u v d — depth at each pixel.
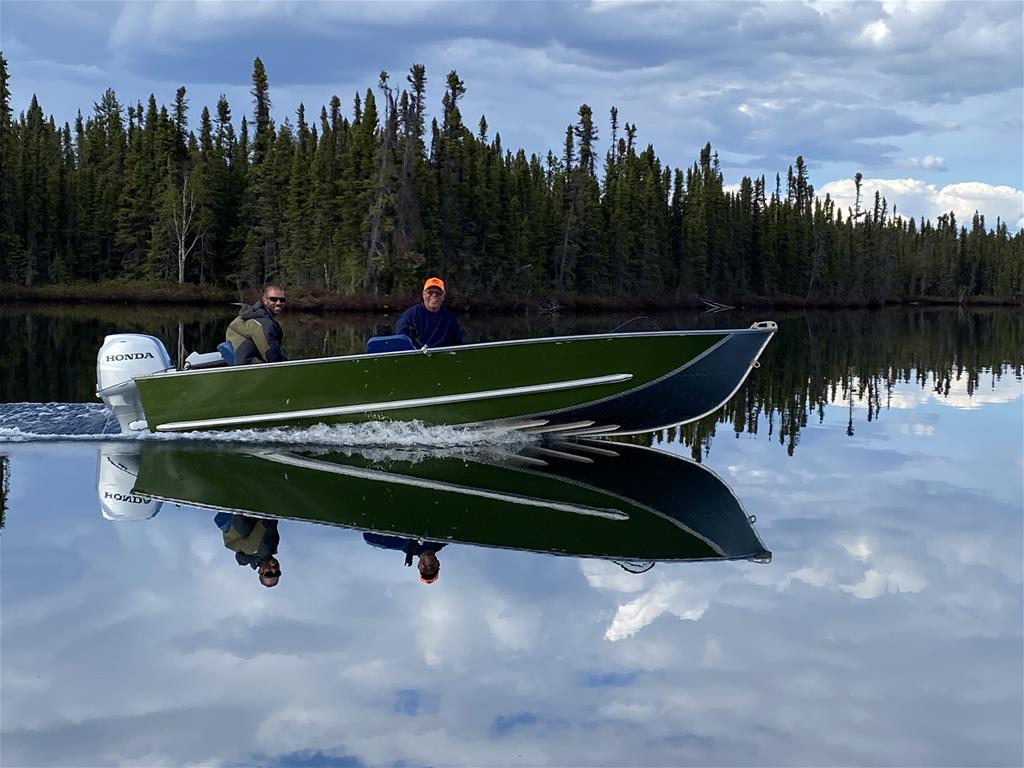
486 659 3.94
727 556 5.39
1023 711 3.52
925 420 10.96
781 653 4.02
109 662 3.85
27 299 49.19
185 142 57.41
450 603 4.56
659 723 3.40
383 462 8.05
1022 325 41.00
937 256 110.69
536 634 4.20
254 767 3.08
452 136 53.19
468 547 5.49
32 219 51.78
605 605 4.57
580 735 3.33
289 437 8.69
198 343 20.42
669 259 68.88
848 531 5.97
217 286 54.34
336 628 4.23
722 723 3.42
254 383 8.55
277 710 3.47
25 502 6.38
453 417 8.73
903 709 3.52
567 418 8.91
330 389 8.55
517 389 8.63
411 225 48.19
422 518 6.13
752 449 9.06
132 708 3.47
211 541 5.52
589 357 8.63
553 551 5.44
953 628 4.30
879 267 95.50
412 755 3.17
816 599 4.69
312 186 50.94
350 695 3.60
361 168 48.84
